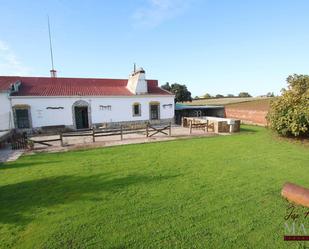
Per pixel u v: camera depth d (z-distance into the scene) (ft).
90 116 64.08
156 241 12.14
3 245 12.04
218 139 44.06
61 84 69.21
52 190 19.40
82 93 63.62
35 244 12.09
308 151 31.89
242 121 77.05
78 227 13.62
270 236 12.46
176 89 135.74
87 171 24.49
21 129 56.59
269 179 20.98
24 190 19.53
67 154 33.27
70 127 61.52
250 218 14.26
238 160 27.76
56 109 59.82
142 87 71.10
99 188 19.61
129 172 23.79
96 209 15.83
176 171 23.82
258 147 35.37
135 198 17.46
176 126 69.26
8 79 63.41
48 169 25.71
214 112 89.25
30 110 57.11
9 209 16.12
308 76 44.11
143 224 13.80
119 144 40.16
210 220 14.10
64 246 11.89
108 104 66.08
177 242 12.03
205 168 24.72
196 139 44.47
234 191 18.39
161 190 18.89
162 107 74.49
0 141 39.24
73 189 19.53
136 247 11.70
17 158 31.48
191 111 85.61
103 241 12.24
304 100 38.60
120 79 80.69
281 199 16.84
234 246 11.67
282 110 41.34
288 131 40.96
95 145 39.58
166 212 15.20
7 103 54.60
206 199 17.03
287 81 46.42
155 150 34.65
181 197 17.46
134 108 70.03
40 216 15.02
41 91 60.44
